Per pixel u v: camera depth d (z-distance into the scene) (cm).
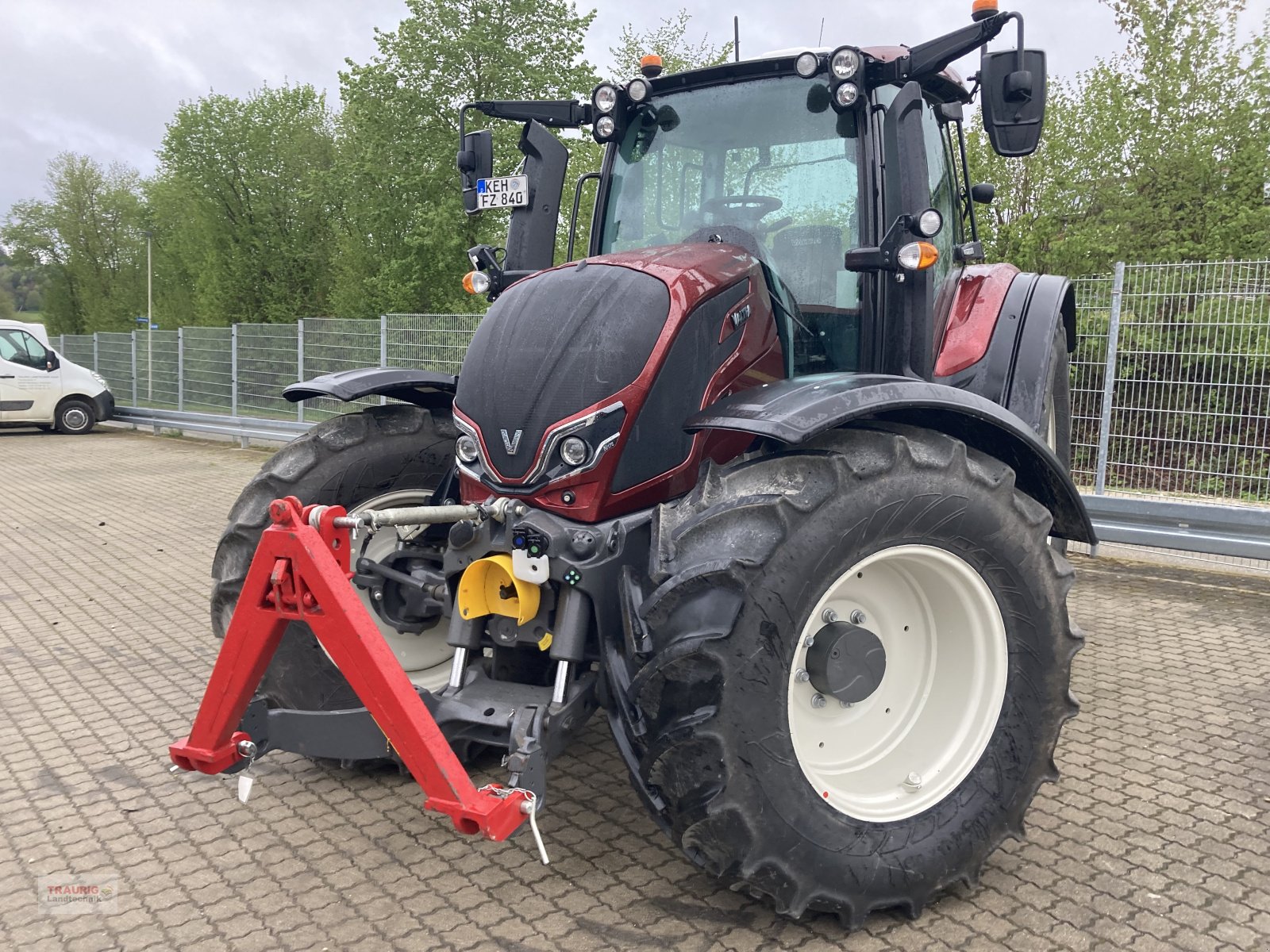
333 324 1127
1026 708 249
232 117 3466
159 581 595
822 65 307
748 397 238
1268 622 478
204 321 3603
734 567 212
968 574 241
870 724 255
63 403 1596
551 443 246
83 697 397
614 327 253
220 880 259
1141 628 468
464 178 346
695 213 329
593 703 254
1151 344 620
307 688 304
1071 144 1273
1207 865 258
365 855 271
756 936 230
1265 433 589
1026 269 1252
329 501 312
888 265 285
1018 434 248
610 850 272
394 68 2141
